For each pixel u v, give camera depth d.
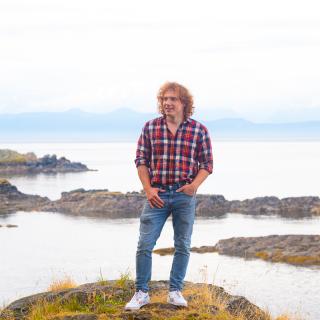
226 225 93.88
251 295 41.06
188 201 8.30
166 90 8.15
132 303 8.48
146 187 8.23
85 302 9.20
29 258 66.69
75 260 64.62
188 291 9.57
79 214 111.62
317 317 33.41
